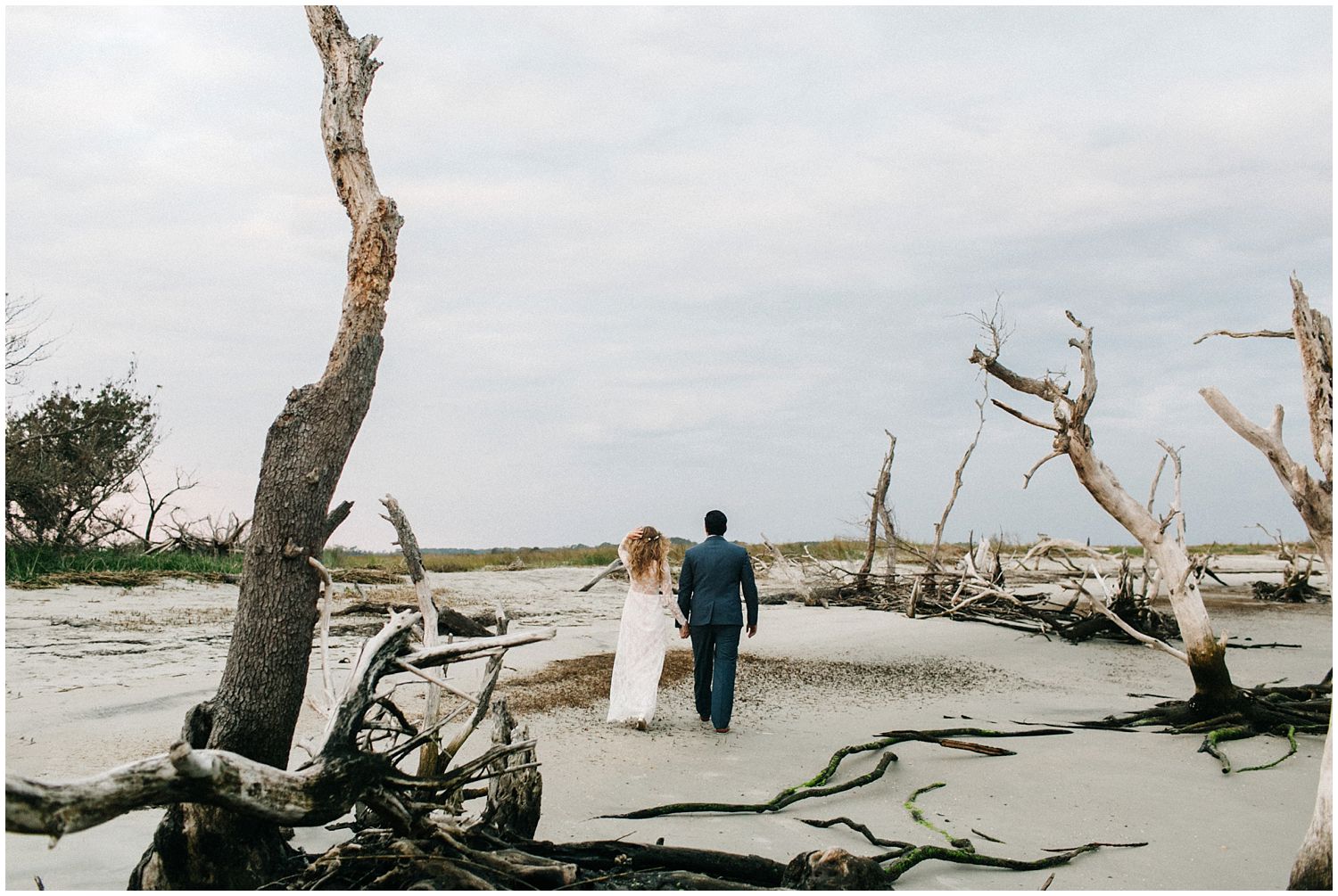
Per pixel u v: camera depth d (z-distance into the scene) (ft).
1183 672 37.99
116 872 15.46
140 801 11.85
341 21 17.78
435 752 17.52
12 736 23.50
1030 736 26.68
